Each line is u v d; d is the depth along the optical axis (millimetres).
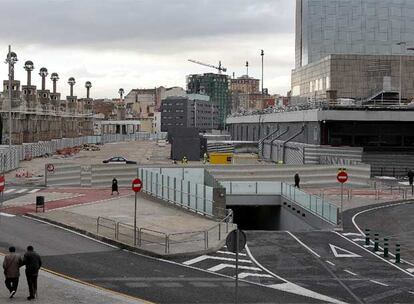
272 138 93312
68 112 146250
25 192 49688
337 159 66250
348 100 79125
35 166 76875
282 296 20719
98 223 31172
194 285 21859
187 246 28250
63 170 54750
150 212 39188
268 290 21562
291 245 30359
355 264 26359
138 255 26938
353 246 30406
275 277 23688
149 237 30219
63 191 50625
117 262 25391
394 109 68625
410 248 30203
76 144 139000
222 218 36656
